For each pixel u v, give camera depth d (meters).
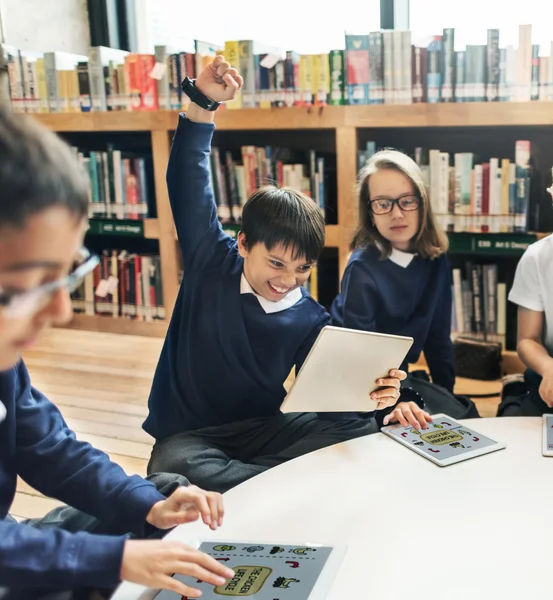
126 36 3.74
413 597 0.70
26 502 1.84
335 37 3.23
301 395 1.13
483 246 2.60
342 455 1.06
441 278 2.02
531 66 2.40
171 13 3.62
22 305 0.51
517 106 2.42
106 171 3.22
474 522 0.84
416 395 1.50
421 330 1.98
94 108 3.14
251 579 0.74
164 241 3.16
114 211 3.26
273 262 1.45
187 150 1.52
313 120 2.71
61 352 3.13
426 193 1.91
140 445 2.17
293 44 3.31
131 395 2.60
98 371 2.87
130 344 3.23
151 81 3.00
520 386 1.91
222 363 1.58
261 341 1.56
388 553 0.78
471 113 2.48
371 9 3.15
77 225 0.54
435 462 1.02
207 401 1.62
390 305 1.93
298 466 1.03
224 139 3.26
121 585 0.76
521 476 0.97
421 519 0.86
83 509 1.00
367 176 1.94
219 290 1.56
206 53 2.93
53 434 1.05
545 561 0.76
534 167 2.73
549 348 1.78
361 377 1.15
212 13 3.49
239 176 2.95
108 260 3.36
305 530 0.84
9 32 3.37
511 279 2.88
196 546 0.81
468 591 0.71
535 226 2.61
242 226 1.50
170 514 0.89
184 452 1.46
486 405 2.39
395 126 2.60
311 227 1.44
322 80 2.68
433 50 2.51
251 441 1.56
